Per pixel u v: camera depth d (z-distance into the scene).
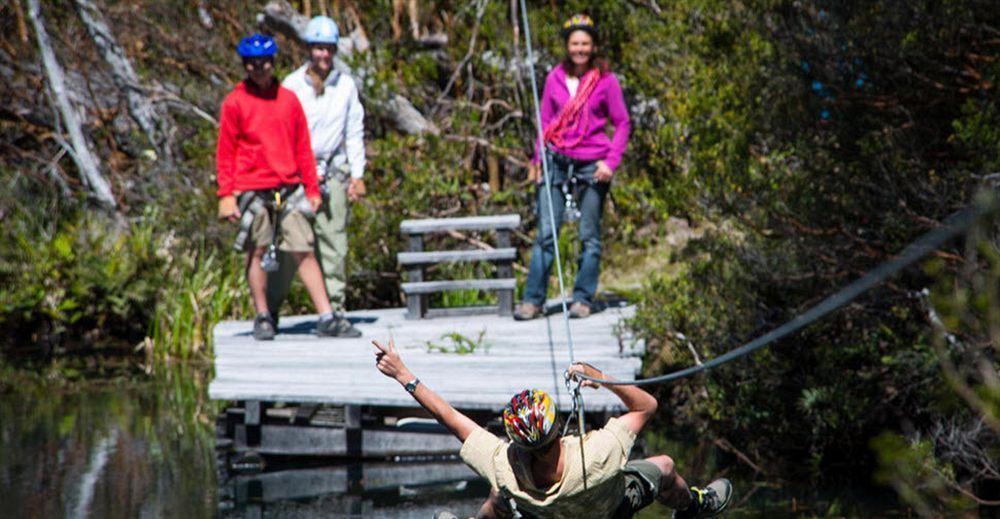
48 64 36.25
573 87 22.12
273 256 21.73
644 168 30.55
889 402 20.83
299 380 21.39
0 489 18.88
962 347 17.78
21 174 36.41
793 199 20.25
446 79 35.69
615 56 31.83
